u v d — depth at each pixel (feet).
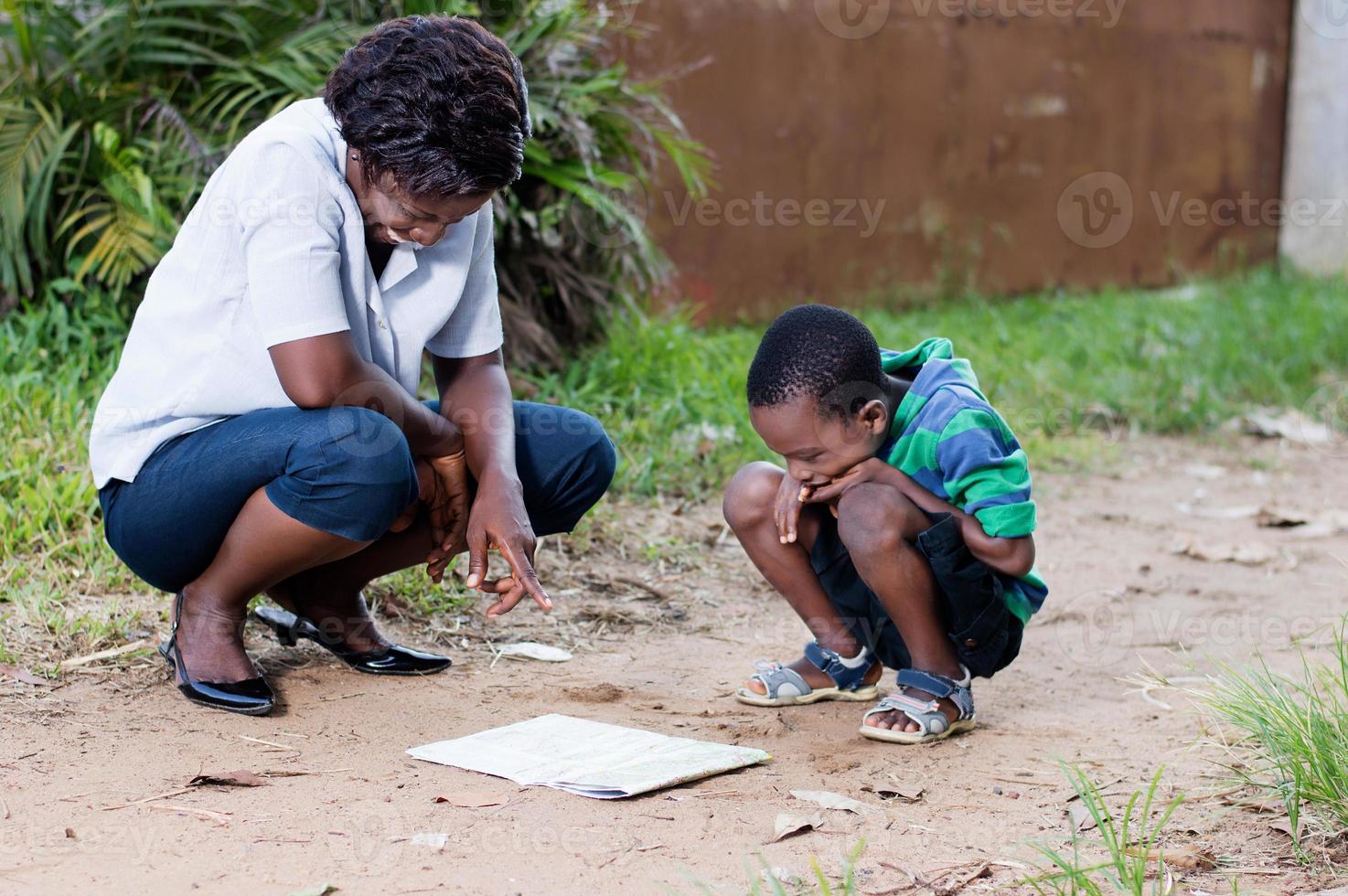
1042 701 11.89
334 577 11.23
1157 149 37.50
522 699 11.12
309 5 19.24
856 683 11.46
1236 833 8.54
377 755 9.51
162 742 9.53
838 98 31.27
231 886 7.29
